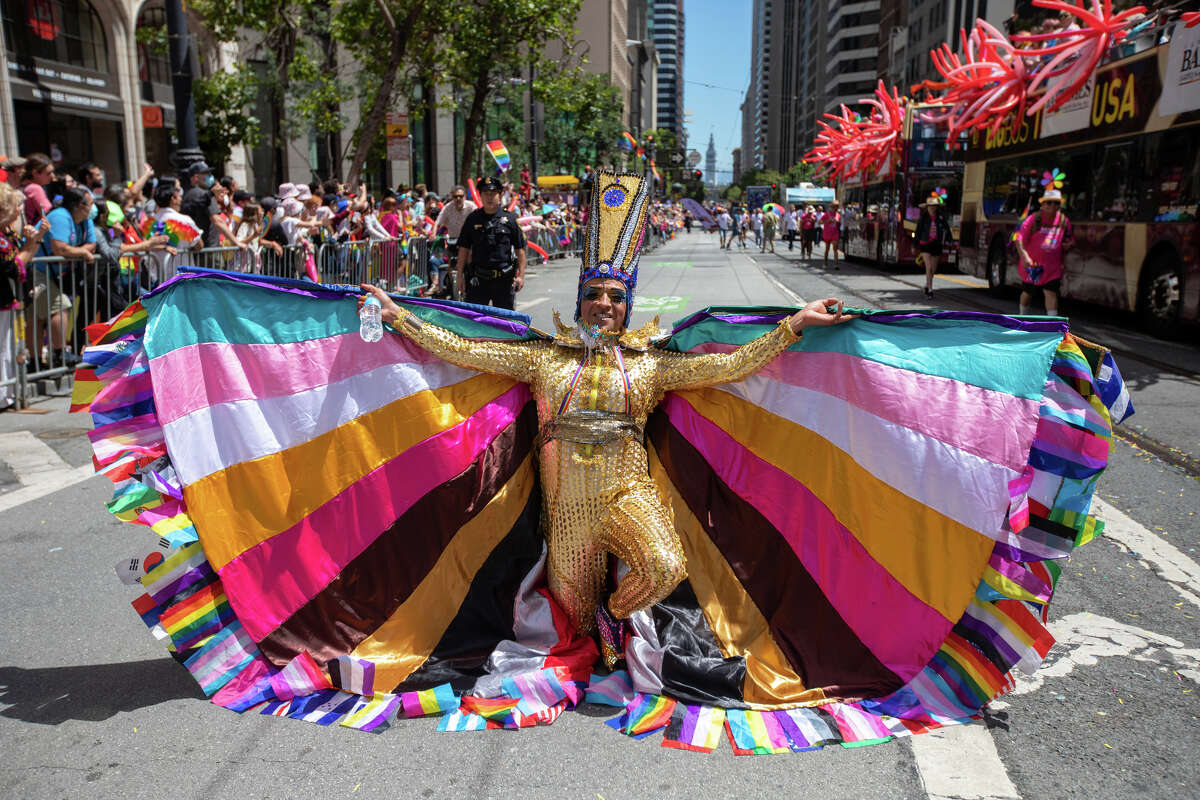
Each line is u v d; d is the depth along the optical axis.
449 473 3.71
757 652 3.50
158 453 3.35
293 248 11.77
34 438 7.14
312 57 22.16
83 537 5.09
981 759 2.97
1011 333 3.27
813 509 3.55
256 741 3.09
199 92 20.30
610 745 3.07
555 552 3.59
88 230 8.88
